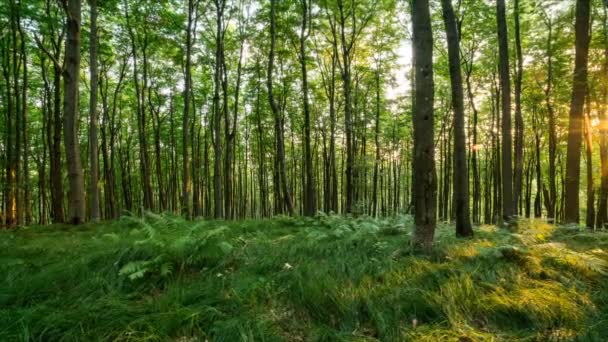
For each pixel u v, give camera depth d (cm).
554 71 1266
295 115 2444
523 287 350
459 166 614
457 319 293
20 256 483
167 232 502
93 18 948
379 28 1812
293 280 353
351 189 1504
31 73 1650
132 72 2052
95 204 964
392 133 2406
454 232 668
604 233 600
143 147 1862
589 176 1306
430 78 461
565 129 1530
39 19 1136
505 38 891
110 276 364
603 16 1091
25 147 1484
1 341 246
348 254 464
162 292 347
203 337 265
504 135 903
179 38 1645
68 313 280
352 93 2073
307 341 270
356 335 276
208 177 2630
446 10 613
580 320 295
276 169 2219
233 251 459
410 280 358
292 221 879
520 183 1224
